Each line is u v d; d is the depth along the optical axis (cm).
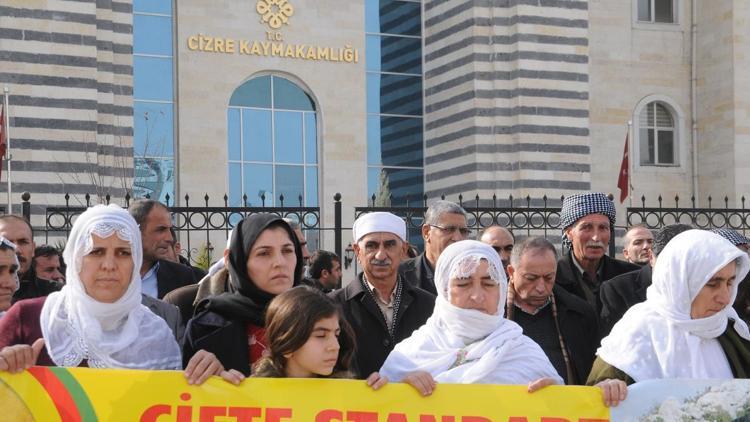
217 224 2542
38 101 2128
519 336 679
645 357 659
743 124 2870
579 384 830
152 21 2545
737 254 653
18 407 585
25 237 909
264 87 2638
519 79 2545
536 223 2512
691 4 2980
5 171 2091
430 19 2745
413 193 2753
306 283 958
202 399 596
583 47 2586
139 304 650
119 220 633
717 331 665
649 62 2958
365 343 836
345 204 2681
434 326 690
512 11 2566
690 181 2955
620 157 2934
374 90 2755
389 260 845
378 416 605
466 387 612
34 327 640
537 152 2547
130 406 592
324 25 2680
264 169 2625
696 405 620
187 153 2547
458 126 2612
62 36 2152
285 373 623
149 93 2530
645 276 891
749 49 2883
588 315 848
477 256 674
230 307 663
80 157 2156
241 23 2608
